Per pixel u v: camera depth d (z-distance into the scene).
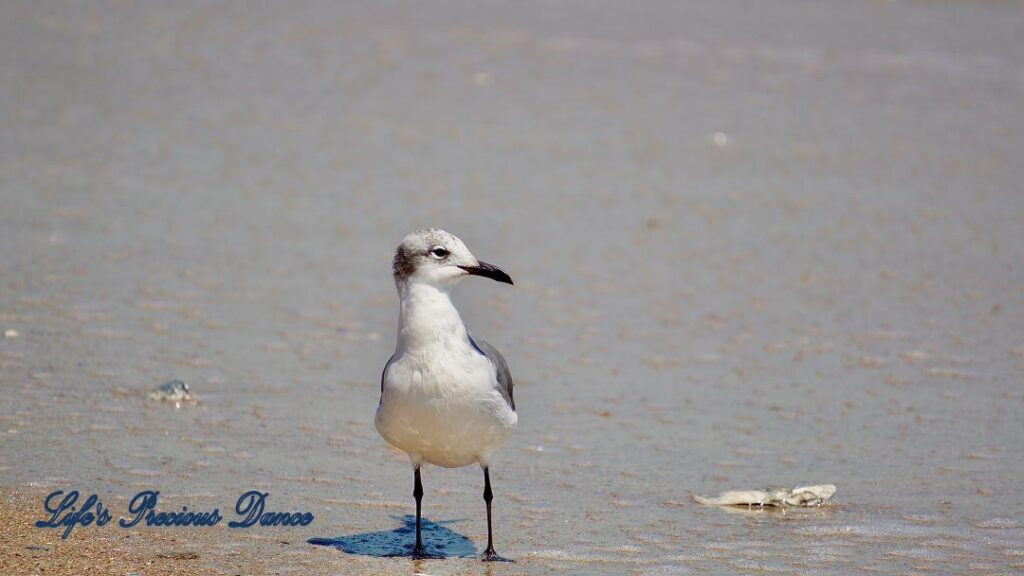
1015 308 17.03
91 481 10.92
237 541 9.88
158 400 13.09
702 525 10.55
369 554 9.74
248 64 29.86
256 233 19.48
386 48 31.75
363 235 19.66
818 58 32.41
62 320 15.34
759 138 25.89
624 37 33.88
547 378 14.46
